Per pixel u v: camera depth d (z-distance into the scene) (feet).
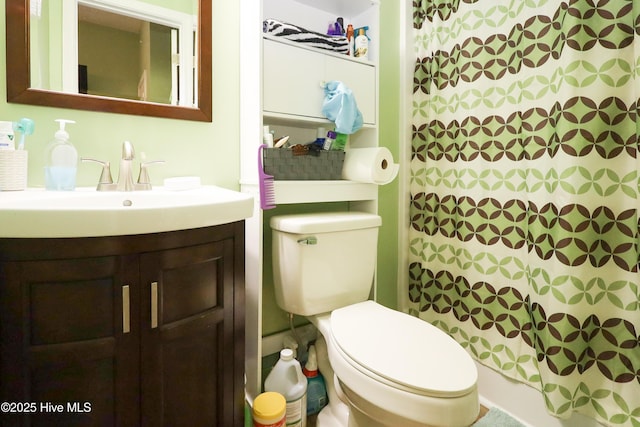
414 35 5.29
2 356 2.00
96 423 2.24
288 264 3.80
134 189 3.26
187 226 2.42
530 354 4.00
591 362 3.50
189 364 2.64
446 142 4.79
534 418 3.97
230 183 4.17
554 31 3.61
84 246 2.11
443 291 4.90
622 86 3.18
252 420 3.51
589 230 3.32
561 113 3.35
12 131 2.87
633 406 3.25
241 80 4.12
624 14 3.14
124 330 2.27
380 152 4.18
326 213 4.42
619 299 3.31
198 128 3.93
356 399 3.02
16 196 2.56
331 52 4.21
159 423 2.47
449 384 2.52
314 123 4.38
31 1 3.07
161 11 3.65
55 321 2.10
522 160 3.99
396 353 2.89
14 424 2.04
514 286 4.12
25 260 2.01
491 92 4.25
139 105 3.53
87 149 3.35
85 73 3.29
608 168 3.27
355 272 4.13
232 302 2.91
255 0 3.69
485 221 4.38
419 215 5.24
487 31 4.26
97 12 3.35
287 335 4.70
